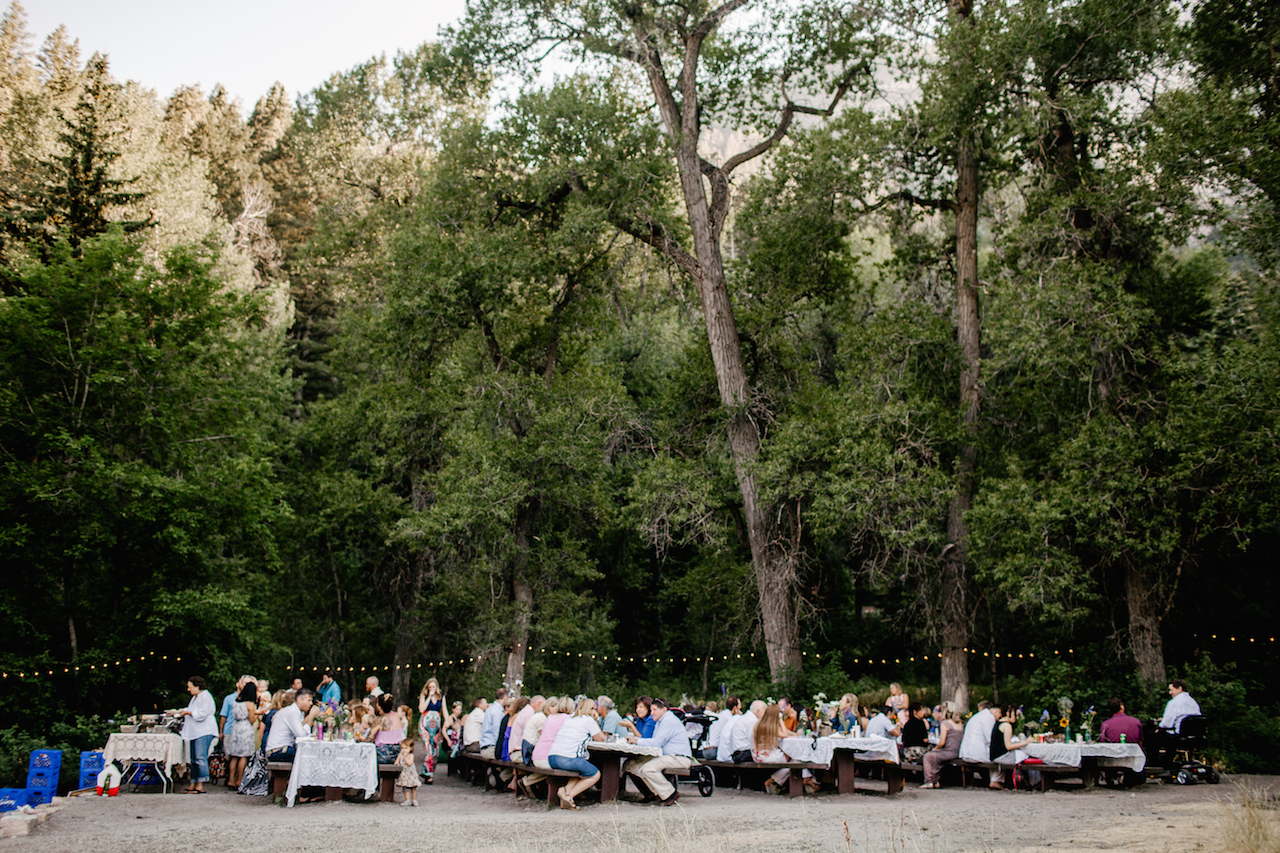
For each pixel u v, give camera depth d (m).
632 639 34.47
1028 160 21.27
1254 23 19.19
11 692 16.19
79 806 10.62
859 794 12.38
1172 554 18.72
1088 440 17.78
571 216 22.62
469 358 25.30
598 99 24.19
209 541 18.16
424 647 29.19
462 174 24.95
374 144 32.56
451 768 16.23
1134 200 18.64
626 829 8.82
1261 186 17.66
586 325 28.16
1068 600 18.19
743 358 25.22
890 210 22.73
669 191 25.53
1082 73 19.84
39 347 17.06
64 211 19.83
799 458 20.58
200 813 10.19
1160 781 13.84
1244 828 7.63
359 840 8.20
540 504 26.39
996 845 7.58
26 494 16.12
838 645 32.56
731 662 28.12
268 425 27.94
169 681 18.48
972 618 20.33
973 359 20.94
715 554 25.70
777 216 22.81
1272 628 21.62
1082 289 17.75
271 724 11.59
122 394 17.58
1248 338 23.59
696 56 23.83
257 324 29.84
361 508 27.64
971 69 19.67
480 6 23.67
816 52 23.80
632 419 25.44
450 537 24.31
